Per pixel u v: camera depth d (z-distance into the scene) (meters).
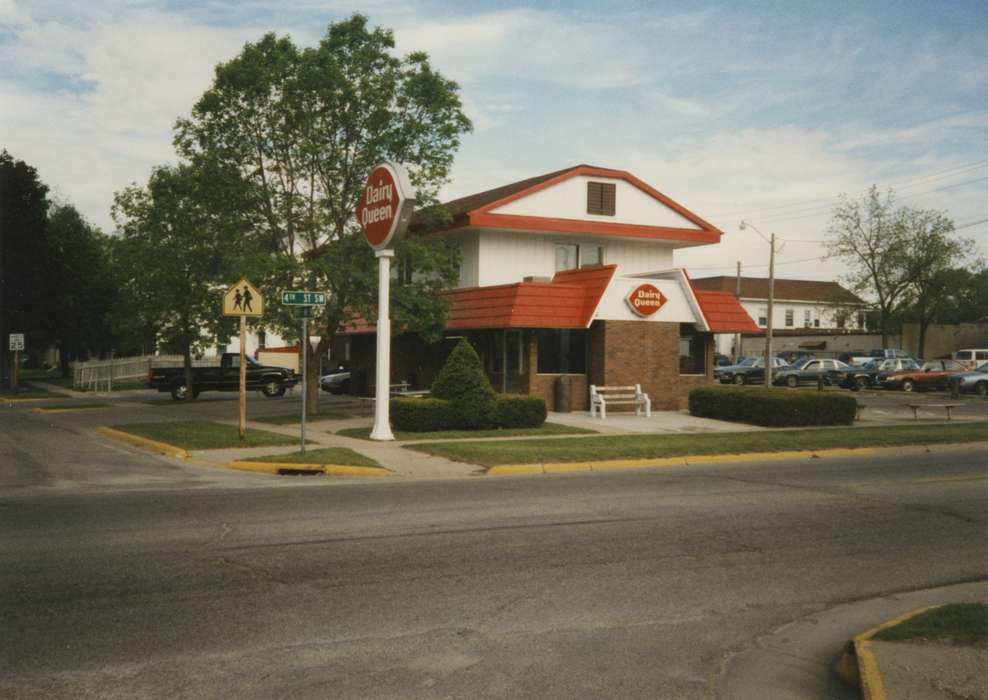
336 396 38.50
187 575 7.57
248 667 5.44
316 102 24.44
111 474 14.40
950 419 27.62
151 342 39.59
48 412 30.25
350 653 5.74
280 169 24.70
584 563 8.37
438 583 7.52
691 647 6.11
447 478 14.52
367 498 11.93
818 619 6.89
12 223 48.81
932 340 66.56
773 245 40.34
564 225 30.19
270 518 10.26
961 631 6.07
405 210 18.95
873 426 24.20
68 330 60.69
